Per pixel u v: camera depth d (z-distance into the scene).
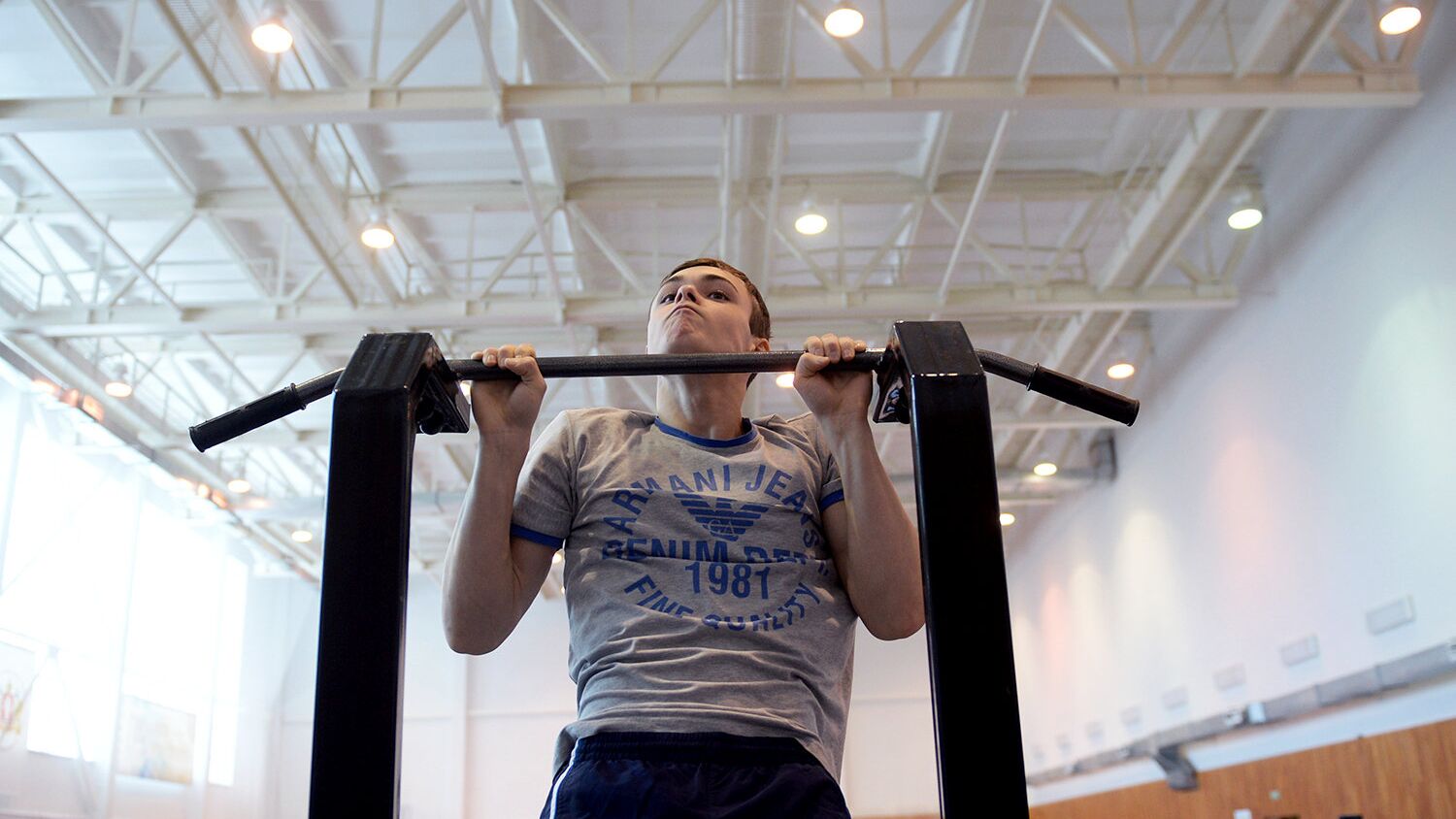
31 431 10.73
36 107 6.14
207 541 14.84
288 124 6.29
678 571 1.47
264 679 16.17
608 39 6.99
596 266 9.70
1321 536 8.47
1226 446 9.84
